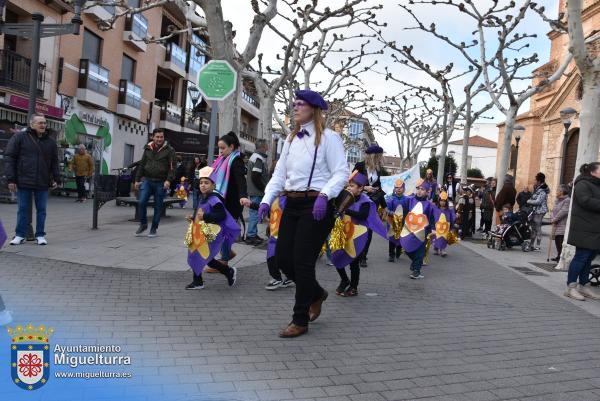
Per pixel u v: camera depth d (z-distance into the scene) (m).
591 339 5.20
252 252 9.01
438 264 10.03
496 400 3.50
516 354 4.54
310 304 4.64
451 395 3.53
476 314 5.96
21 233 7.90
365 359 4.14
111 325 4.46
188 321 4.79
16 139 7.81
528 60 16.45
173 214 14.97
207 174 6.05
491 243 13.80
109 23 12.04
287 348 4.27
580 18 9.32
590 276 8.37
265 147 9.97
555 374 4.08
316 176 4.57
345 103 25.47
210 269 7.08
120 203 17.03
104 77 24.78
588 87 9.65
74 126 21.72
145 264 7.14
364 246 6.20
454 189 21.12
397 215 9.12
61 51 21.64
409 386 3.64
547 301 7.03
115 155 26.86
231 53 10.91
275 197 4.84
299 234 4.57
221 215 6.04
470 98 18.72
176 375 3.54
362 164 8.44
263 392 3.37
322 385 3.55
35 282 5.67
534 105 32.22
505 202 13.84
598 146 9.72
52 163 8.09
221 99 7.69
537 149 31.02
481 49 16.17
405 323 5.34
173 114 33.50
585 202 6.99
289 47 14.69
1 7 11.29
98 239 8.83
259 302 5.72
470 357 4.37
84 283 5.85
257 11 10.98
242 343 4.31
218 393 3.30
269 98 16.05
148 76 30.02
